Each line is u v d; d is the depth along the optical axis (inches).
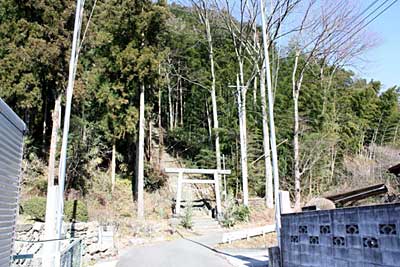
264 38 380.2
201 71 890.1
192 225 625.3
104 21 617.6
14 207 142.3
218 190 706.2
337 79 1022.4
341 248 213.0
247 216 688.4
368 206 192.1
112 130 641.0
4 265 129.2
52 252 210.5
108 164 703.7
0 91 457.4
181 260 370.0
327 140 812.0
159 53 642.8
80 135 596.1
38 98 486.6
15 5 480.1
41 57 450.9
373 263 185.8
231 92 858.8
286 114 845.8
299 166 756.6
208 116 879.7
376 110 1030.4
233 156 818.2
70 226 372.2
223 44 911.0
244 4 721.6
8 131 129.6
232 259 382.6
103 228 436.5
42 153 590.2
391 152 890.1
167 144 934.4
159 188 743.7
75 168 576.7
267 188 730.2
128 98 644.7
